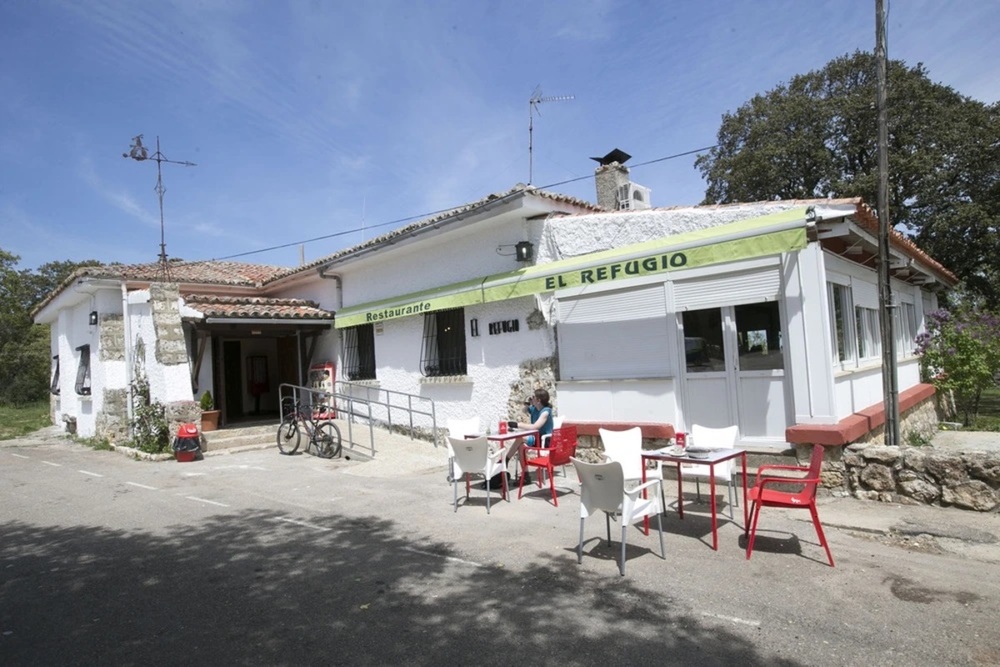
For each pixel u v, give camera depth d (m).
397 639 4.32
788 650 4.01
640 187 13.49
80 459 13.28
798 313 7.86
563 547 6.21
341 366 15.73
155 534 7.16
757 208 8.33
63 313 20.00
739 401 8.48
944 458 6.75
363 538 6.72
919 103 23.70
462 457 7.68
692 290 8.89
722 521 6.90
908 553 5.73
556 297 10.53
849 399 8.52
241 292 17.81
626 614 4.62
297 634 4.44
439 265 12.77
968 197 23.42
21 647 4.37
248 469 11.12
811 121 25.75
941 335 13.89
